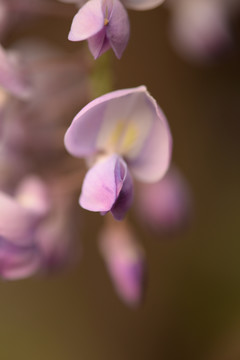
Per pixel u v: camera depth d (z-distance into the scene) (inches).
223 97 13.1
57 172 9.9
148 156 8.8
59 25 12.7
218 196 13.1
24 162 9.8
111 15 7.9
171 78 13.1
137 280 9.9
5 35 10.0
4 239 8.9
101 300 13.6
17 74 9.1
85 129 8.5
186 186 10.9
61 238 10.0
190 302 12.9
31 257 9.0
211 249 12.9
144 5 8.5
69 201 10.0
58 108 9.8
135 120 8.6
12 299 13.2
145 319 13.1
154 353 13.2
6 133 9.6
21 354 13.1
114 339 13.8
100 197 8.3
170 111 13.2
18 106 9.5
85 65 9.3
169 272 13.0
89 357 13.5
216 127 13.1
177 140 13.2
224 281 12.8
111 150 8.7
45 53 10.2
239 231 12.9
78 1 8.6
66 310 13.4
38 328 13.3
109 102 8.4
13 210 8.9
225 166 13.1
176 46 12.4
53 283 13.3
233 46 11.7
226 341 12.5
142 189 10.8
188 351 12.8
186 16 11.6
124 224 10.1
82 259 13.3
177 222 10.8
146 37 13.0
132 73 13.1
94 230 13.2
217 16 11.6
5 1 9.7
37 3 9.8
